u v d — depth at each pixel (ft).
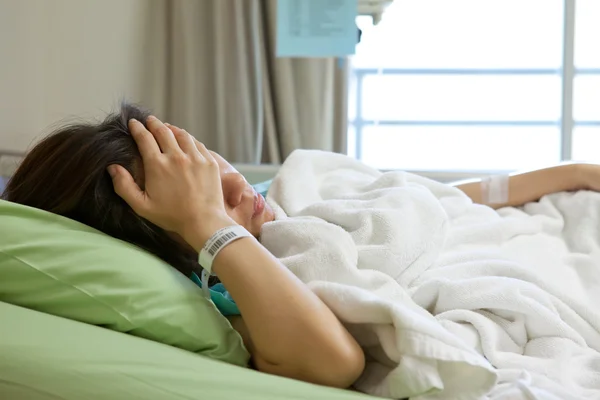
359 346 3.03
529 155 9.39
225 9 8.30
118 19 8.31
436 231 3.92
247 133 8.32
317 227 3.52
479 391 2.85
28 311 2.74
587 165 4.95
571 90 8.52
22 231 2.88
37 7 7.82
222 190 3.50
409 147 9.48
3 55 7.20
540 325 3.50
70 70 8.18
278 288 2.92
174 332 2.94
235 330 3.23
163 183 3.19
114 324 2.87
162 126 3.41
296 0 7.72
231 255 3.00
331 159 4.94
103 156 3.28
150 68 8.48
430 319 3.15
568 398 3.01
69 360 2.58
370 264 3.58
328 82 8.32
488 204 5.12
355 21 7.73
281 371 2.94
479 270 3.78
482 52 9.36
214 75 8.41
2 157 7.05
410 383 2.80
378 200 3.92
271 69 8.44
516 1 9.27
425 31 9.36
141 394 2.57
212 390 2.63
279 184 4.47
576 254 4.38
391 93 9.43
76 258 2.89
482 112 9.43
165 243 3.46
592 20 9.25
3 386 2.52
